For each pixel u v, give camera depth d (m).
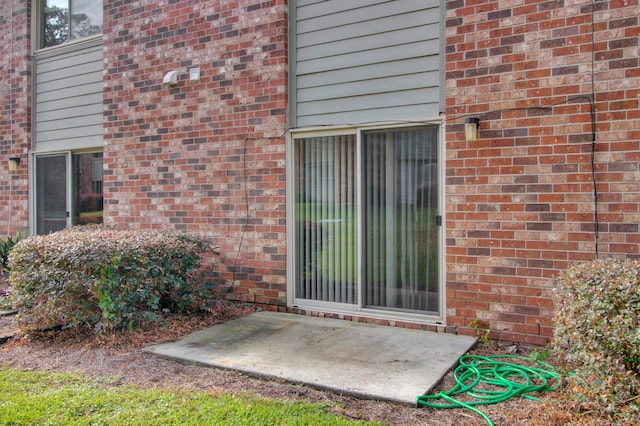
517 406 3.47
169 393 3.78
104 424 3.29
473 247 5.04
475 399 3.59
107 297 5.09
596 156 4.50
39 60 8.98
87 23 8.45
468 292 5.07
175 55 7.02
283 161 6.20
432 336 5.09
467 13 5.06
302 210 6.24
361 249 5.79
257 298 6.41
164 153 7.13
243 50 6.45
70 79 8.53
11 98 9.26
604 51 4.48
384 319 5.61
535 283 4.75
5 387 3.94
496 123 4.93
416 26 5.41
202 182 6.80
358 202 5.80
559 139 4.66
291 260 6.25
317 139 6.14
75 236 5.56
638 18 4.36
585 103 4.55
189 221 6.91
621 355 3.13
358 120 5.76
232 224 6.58
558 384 3.67
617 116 4.43
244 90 6.46
